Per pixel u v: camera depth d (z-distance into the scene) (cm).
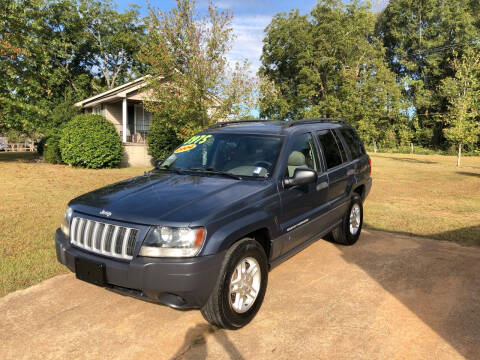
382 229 655
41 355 291
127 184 389
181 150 471
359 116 3262
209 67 1295
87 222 323
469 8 4659
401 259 501
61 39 3581
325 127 525
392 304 373
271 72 3816
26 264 467
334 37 3300
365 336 316
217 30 1302
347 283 423
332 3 3284
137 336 316
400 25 5084
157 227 291
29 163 1859
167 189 355
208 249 290
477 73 2564
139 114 2327
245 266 333
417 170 1839
